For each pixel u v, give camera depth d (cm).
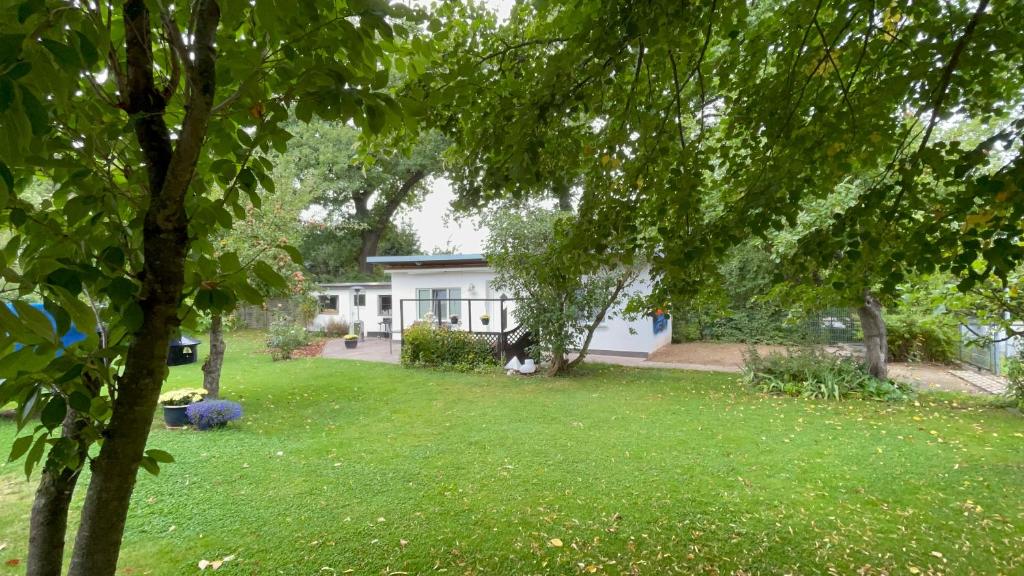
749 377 871
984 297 431
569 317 948
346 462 480
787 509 378
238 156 131
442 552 318
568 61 232
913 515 368
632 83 290
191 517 365
